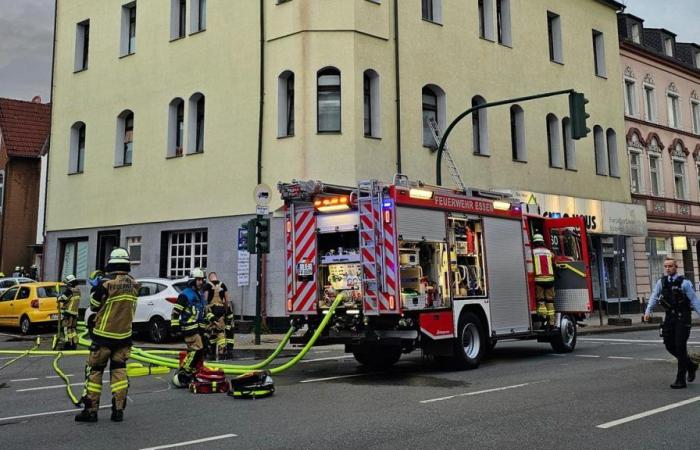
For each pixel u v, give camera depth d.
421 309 10.31
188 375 9.52
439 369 11.20
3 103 36.34
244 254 18.80
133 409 7.84
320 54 18.70
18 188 34.69
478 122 23.00
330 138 18.44
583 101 15.11
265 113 19.42
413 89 20.33
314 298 10.85
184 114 21.81
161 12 22.94
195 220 20.88
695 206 33.44
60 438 6.32
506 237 12.52
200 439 6.20
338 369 11.58
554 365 11.55
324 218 10.95
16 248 34.38
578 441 5.96
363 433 6.34
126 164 23.48
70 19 26.31
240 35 20.38
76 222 24.75
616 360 12.23
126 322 7.28
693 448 5.71
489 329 11.61
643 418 6.91
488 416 7.06
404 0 20.44
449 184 21.05
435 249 10.85
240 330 18.59
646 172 30.88
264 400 8.34
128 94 23.62
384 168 19.09
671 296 9.03
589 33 28.39
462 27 22.38
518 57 24.55
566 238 14.23
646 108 31.92
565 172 25.98
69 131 25.56
